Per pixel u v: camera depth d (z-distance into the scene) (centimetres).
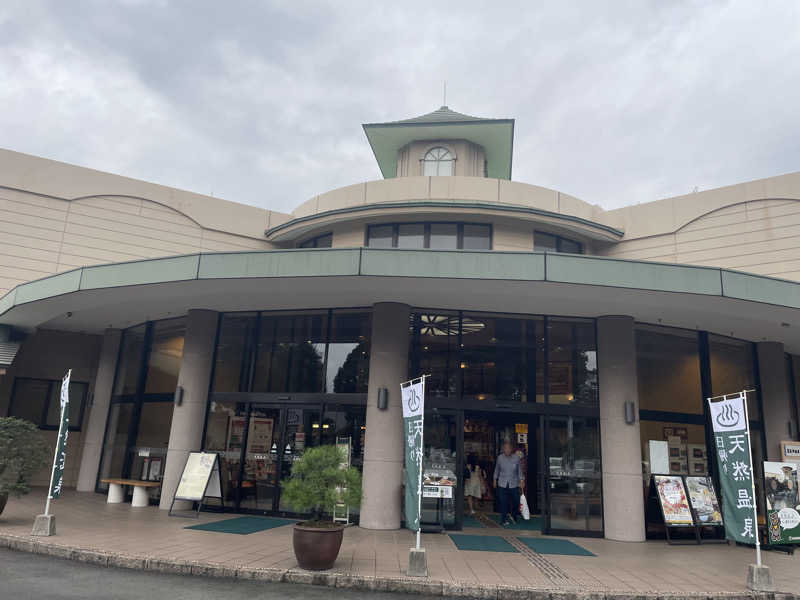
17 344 1571
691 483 1154
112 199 1598
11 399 1675
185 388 1312
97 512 1180
